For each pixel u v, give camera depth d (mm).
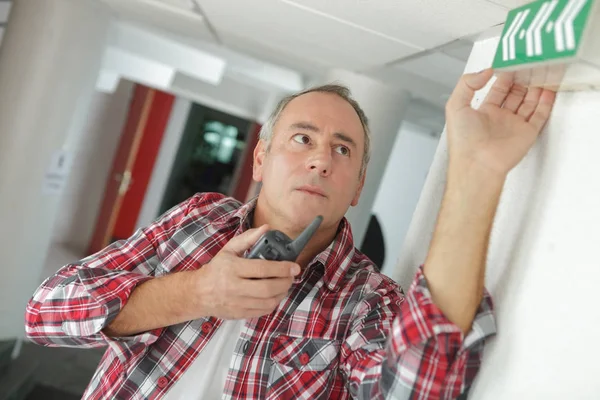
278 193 1138
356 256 1316
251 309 966
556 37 802
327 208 1119
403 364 850
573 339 763
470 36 1392
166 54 4414
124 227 6855
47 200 3137
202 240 1243
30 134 2900
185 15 2576
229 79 6164
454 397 874
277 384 1079
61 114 3010
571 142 874
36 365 3387
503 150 886
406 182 5992
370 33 1743
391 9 1393
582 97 874
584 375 729
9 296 3059
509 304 920
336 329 1101
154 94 6777
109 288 1102
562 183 871
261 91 6195
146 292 1071
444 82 2221
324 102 1181
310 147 1147
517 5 1025
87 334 1103
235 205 1363
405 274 1446
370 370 956
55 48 2875
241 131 7230
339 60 2533
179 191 7125
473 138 903
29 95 2861
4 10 2746
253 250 970
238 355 1103
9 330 3154
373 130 2877
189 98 6633
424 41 1621
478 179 887
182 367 1139
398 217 6027
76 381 3533
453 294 864
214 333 1160
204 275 982
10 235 2971
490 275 1019
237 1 1902
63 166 3197
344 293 1142
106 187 6758
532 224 923
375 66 2398
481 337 882
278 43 2555
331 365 1080
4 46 2836
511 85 967
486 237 881
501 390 879
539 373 807
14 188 2918
